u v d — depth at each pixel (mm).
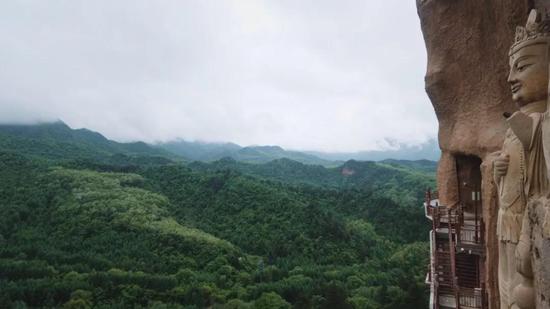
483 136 11969
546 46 6180
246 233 75062
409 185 124250
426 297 40469
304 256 66125
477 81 12586
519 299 6293
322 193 98562
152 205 83688
